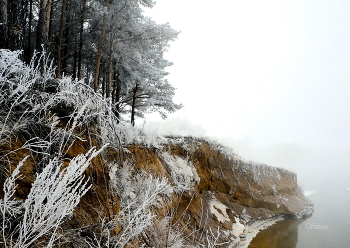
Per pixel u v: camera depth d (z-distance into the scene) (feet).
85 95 13.48
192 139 44.09
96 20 41.57
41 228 7.93
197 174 39.22
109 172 15.21
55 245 8.14
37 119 10.66
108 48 42.52
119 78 45.39
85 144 13.05
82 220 11.05
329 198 93.04
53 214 7.02
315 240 45.62
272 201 59.62
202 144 46.19
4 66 8.97
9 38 16.19
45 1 23.50
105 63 46.60
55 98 10.86
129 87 48.03
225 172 50.19
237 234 37.40
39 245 7.64
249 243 36.65
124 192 15.80
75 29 43.52
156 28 42.47
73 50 46.09
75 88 12.78
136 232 10.38
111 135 16.51
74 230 9.50
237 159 55.16
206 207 36.32
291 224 55.47
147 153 25.08
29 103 10.24
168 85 50.14
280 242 40.98
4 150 8.83
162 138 33.68
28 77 10.21
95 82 35.78
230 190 48.62
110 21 39.19
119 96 51.55
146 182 17.97
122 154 18.54
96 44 44.42
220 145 51.60
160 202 21.26
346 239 47.47
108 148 16.60
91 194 12.84
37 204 6.70
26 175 9.27
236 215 44.01
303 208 69.72
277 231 47.75
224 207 42.39
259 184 59.26
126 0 38.11
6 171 8.61
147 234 15.44
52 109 12.00
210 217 34.73
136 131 24.64
